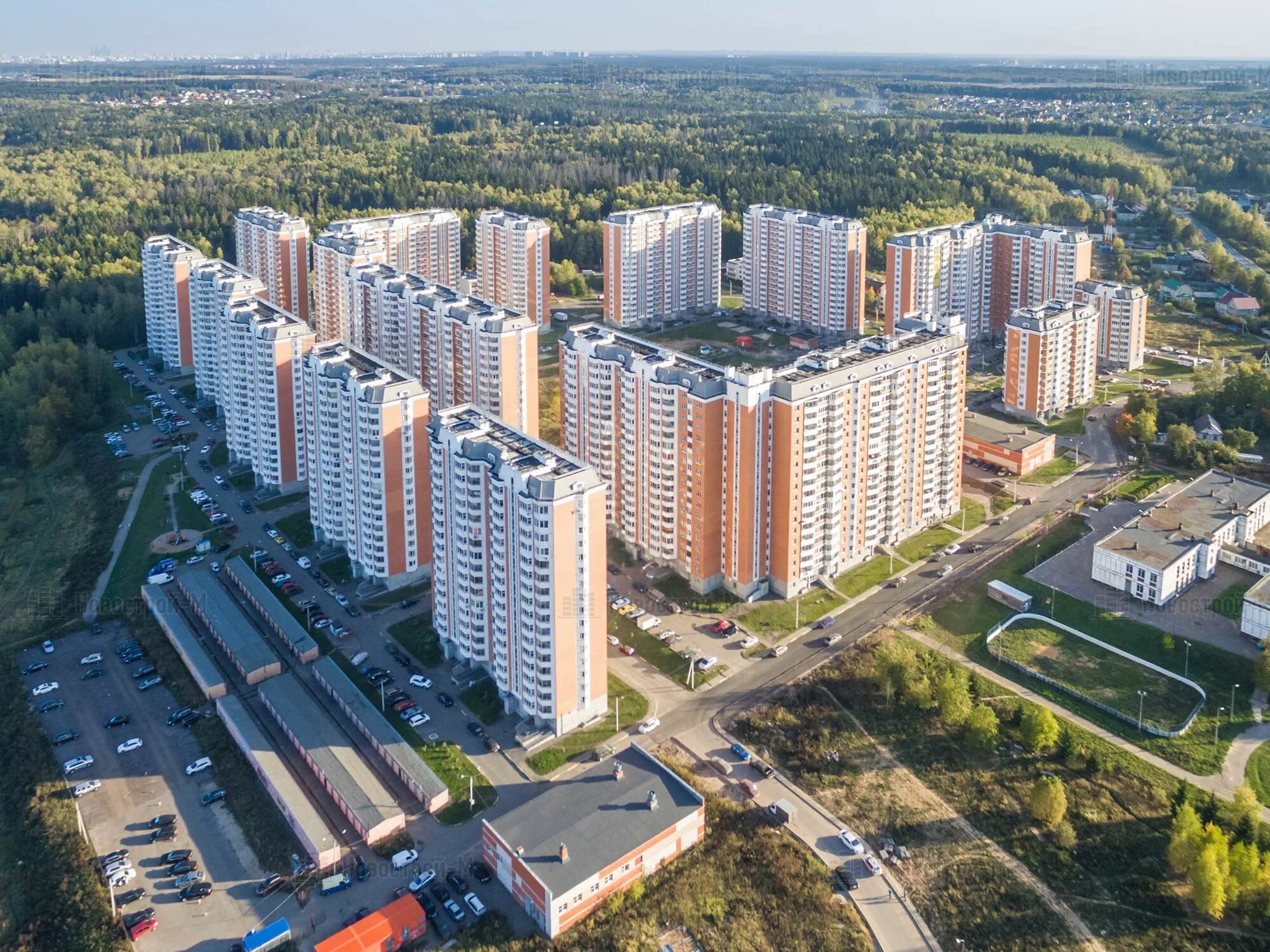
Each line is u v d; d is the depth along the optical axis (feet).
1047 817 646.74
